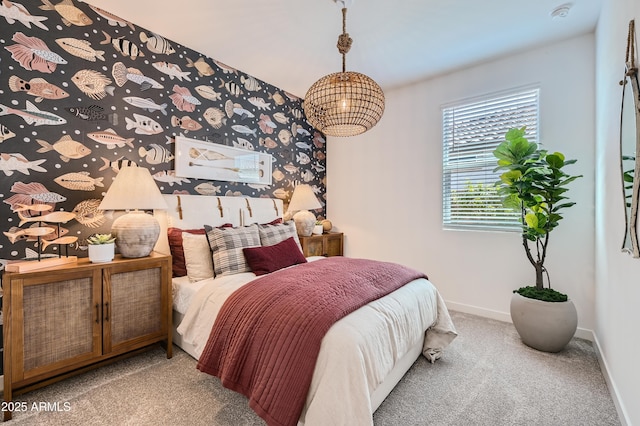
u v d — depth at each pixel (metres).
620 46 1.73
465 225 3.25
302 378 1.28
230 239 2.44
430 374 2.00
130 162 2.49
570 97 2.63
